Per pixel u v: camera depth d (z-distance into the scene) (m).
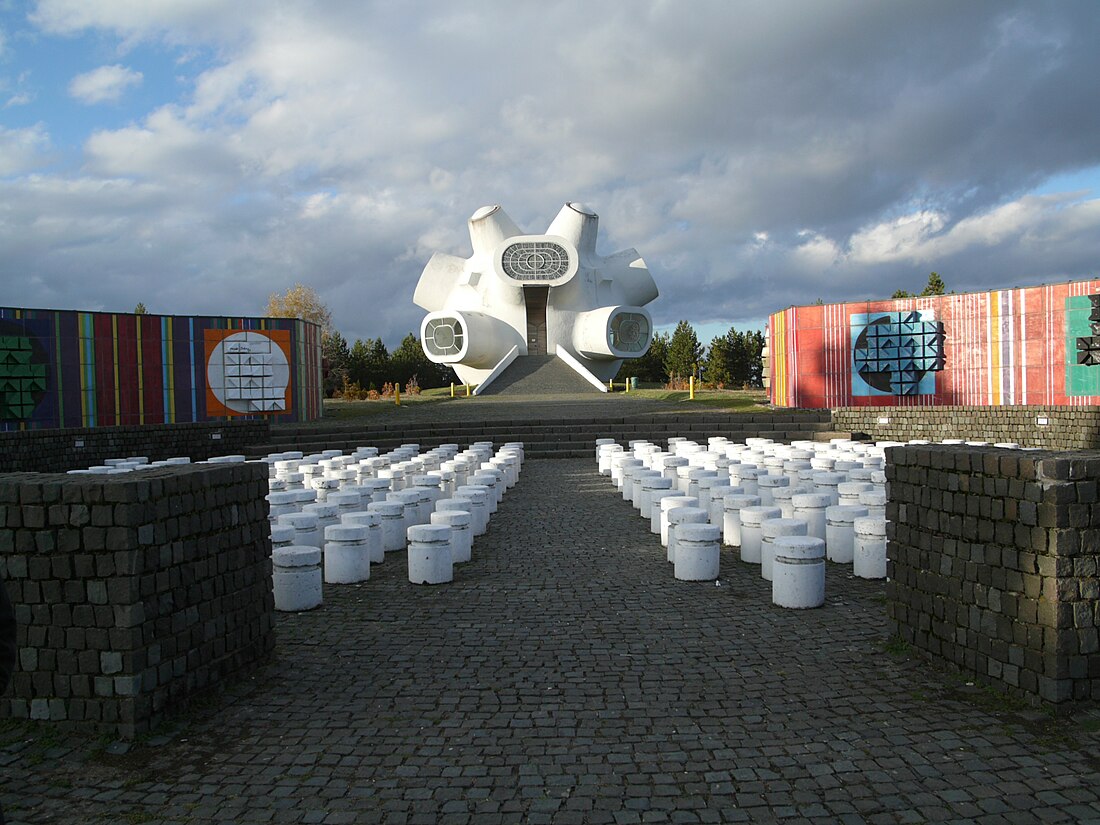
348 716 5.80
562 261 53.47
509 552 11.58
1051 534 5.43
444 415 31.61
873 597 8.94
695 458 17.33
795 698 6.01
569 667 6.79
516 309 53.97
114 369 28.56
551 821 4.36
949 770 4.82
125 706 5.37
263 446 24.38
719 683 6.36
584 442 25.53
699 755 5.11
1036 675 5.57
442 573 9.79
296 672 6.74
